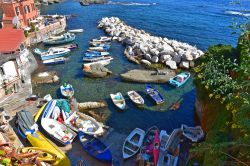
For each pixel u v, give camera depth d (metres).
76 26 65.50
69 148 23.56
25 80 34.94
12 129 25.23
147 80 36.56
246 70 11.04
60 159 20.61
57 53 44.78
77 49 49.44
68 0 104.25
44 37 54.03
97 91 34.69
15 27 49.72
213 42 55.28
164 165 20.98
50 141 23.38
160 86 36.06
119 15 78.50
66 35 54.00
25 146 23.14
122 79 37.38
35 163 19.52
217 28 64.88
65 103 28.59
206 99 24.95
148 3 98.44
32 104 29.33
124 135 26.00
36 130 24.11
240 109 10.09
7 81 30.78
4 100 29.80
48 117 26.41
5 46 35.53
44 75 38.50
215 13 80.06
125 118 29.05
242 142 9.02
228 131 16.22
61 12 81.81
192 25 68.00
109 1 101.88
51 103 27.84
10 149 20.67
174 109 30.94
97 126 25.91
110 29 59.25
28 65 40.00
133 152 22.77
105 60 43.28
